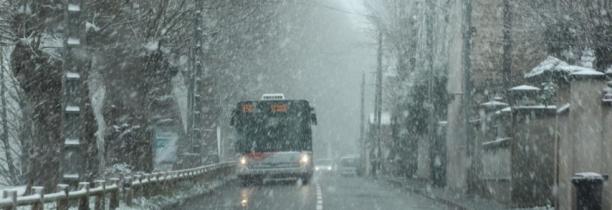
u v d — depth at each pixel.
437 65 54.59
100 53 32.06
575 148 21.08
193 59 41.00
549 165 25.89
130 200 24.33
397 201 34.00
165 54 37.22
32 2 24.75
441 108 53.59
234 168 63.84
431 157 47.81
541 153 25.97
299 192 40.09
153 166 38.88
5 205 13.07
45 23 24.77
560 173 22.59
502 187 29.95
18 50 24.95
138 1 34.09
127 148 34.94
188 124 42.50
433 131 47.81
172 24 37.28
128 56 33.66
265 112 46.31
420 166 61.66
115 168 32.38
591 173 19.52
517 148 26.12
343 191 41.78
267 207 29.08
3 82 41.56
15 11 25.53
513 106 26.53
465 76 35.25
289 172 45.72
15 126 44.31
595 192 19.22
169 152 40.41
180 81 58.81
